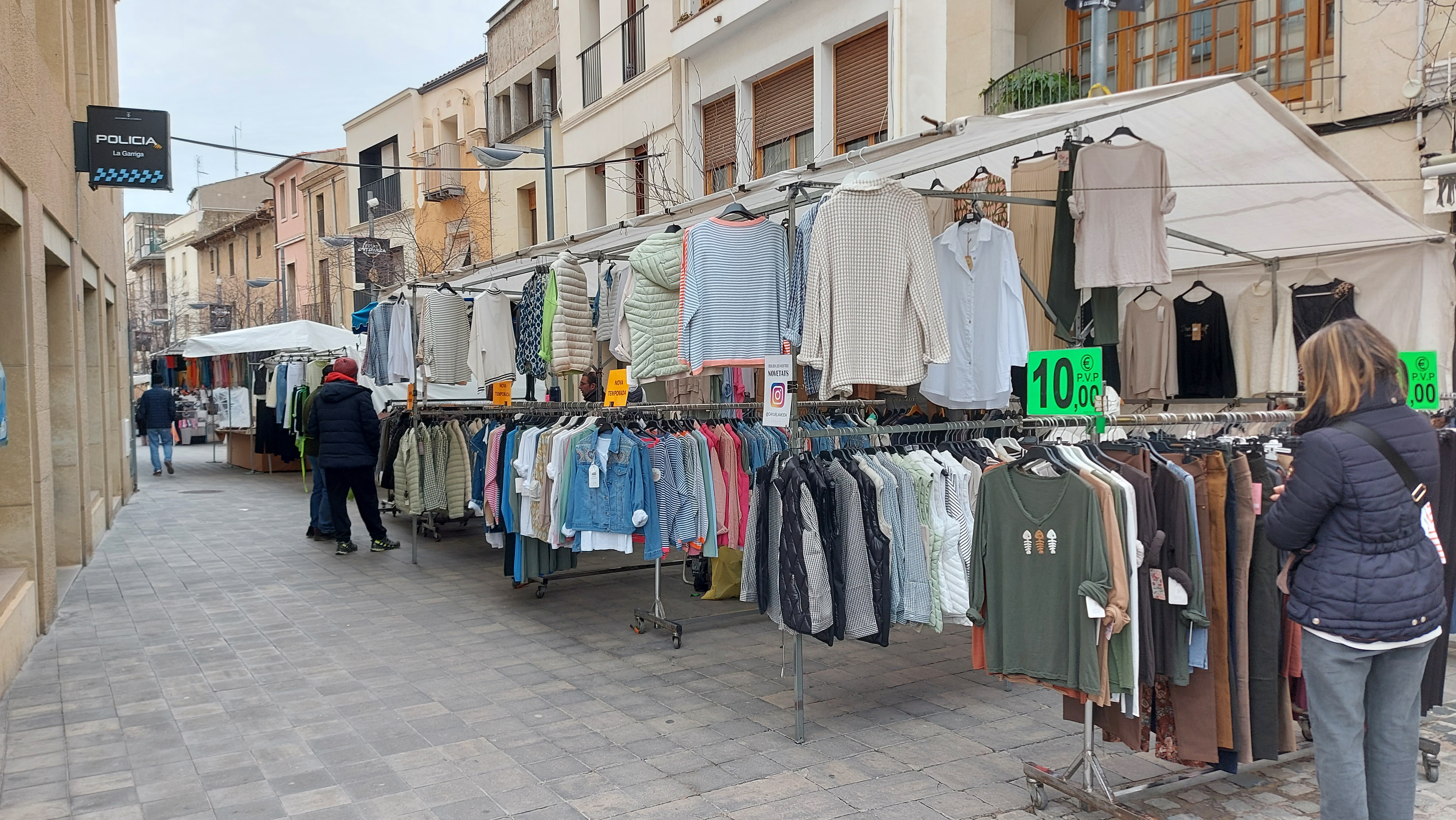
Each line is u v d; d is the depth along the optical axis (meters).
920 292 4.12
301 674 5.11
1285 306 6.82
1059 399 3.72
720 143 13.45
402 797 3.54
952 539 4.27
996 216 5.41
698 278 4.46
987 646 3.52
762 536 4.20
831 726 4.30
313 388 12.98
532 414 6.95
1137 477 3.16
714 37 12.85
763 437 5.95
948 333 4.74
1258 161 5.08
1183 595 3.04
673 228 5.55
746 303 4.48
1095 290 4.82
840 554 3.99
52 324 7.68
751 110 12.80
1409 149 7.25
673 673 5.14
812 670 5.20
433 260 21.70
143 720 4.38
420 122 22.97
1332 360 2.84
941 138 4.20
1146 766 3.80
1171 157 5.07
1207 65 8.66
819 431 4.35
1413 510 2.73
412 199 23.55
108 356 11.55
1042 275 5.09
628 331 5.79
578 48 16.59
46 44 6.96
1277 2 8.12
